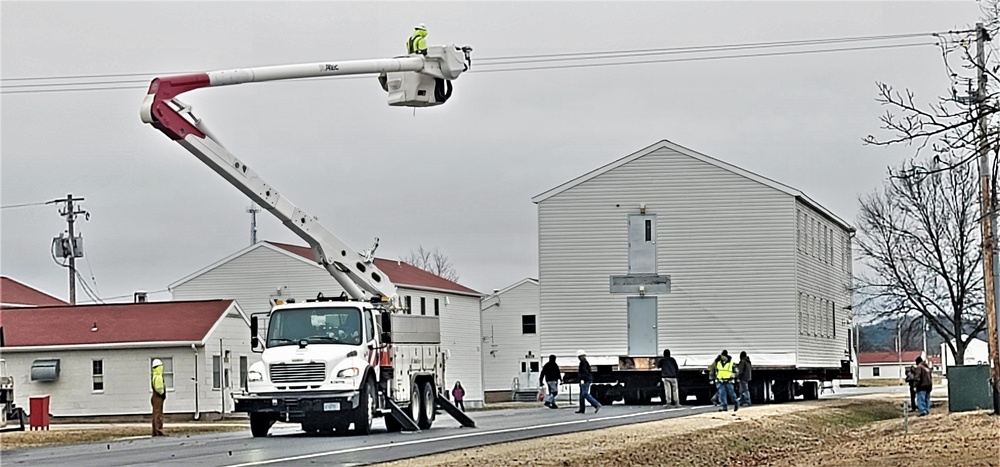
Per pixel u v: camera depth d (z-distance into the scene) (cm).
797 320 4834
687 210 4891
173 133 2883
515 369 8931
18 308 5881
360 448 2609
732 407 4516
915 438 3047
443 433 3138
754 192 4850
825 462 2423
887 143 1964
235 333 5825
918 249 5941
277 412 3058
